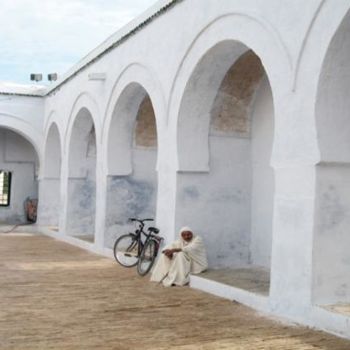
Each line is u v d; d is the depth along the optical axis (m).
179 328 5.98
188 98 8.96
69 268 10.17
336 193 6.19
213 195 9.31
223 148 9.40
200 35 8.41
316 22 6.07
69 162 14.88
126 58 11.23
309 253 6.10
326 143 6.06
